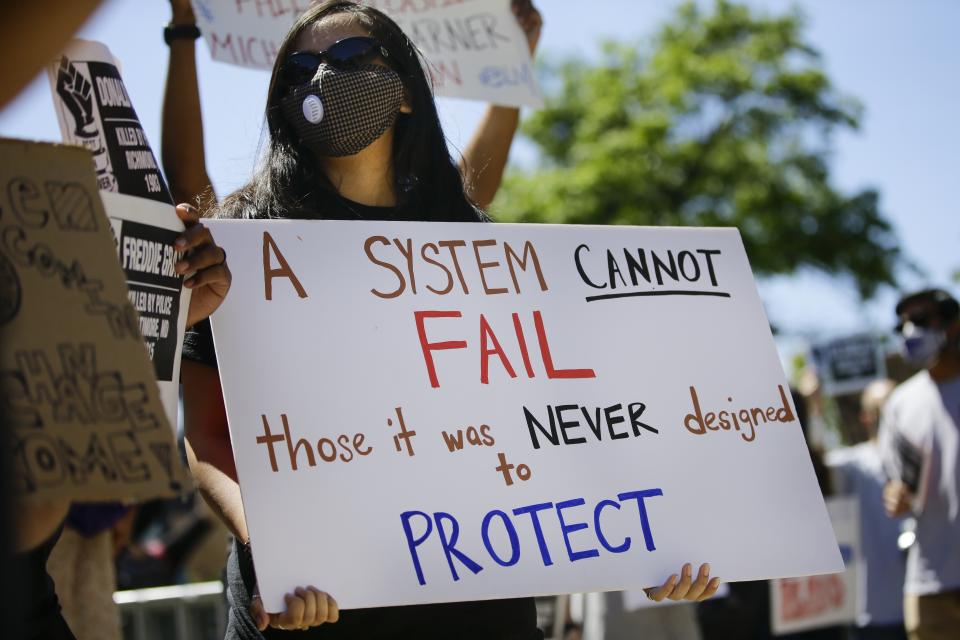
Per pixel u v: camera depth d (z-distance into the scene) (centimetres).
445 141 292
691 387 277
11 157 184
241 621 256
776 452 277
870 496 674
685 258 289
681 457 270
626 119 2602
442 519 247
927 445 571
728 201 2548
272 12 370
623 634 534
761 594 597
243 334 249
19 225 183
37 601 221
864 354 841
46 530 198
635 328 278
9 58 156
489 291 270
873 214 2662
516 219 2455
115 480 180
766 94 2609
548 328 271
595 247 283
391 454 249
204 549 678
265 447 241
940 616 570
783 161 2644
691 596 262
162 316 229
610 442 266
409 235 269
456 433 255
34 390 177
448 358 261
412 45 287
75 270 186
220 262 238
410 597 240
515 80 404
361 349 256
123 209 224
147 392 187
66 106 223
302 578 234
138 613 529
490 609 257
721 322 285
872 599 664
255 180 281
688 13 2712
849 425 853
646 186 2473
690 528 265
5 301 179
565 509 257
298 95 266
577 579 253
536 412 263
